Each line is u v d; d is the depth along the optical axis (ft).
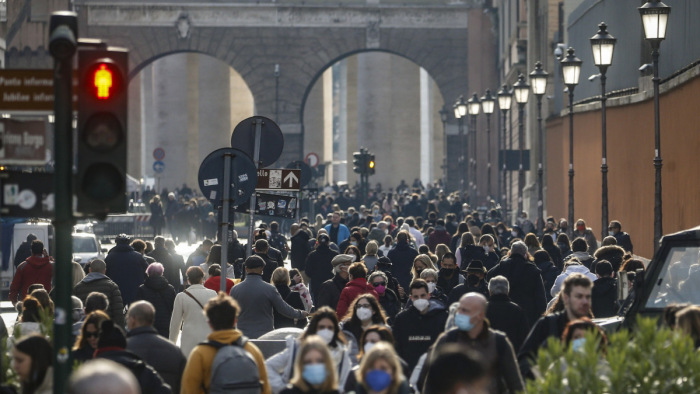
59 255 68.59
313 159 504.43
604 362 74.38
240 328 126.41
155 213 453.58
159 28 636.89
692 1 211.00
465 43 647.56
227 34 641.40
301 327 153.69
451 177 648.38
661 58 242.17
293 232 238.27
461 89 647.15
